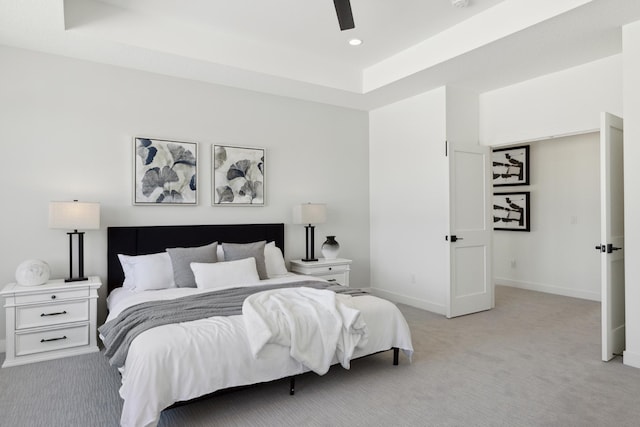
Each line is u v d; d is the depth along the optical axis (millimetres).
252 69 3957
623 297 3352
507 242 6289
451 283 4422
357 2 3199
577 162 5422
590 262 5293
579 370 2928
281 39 3918
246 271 3646
